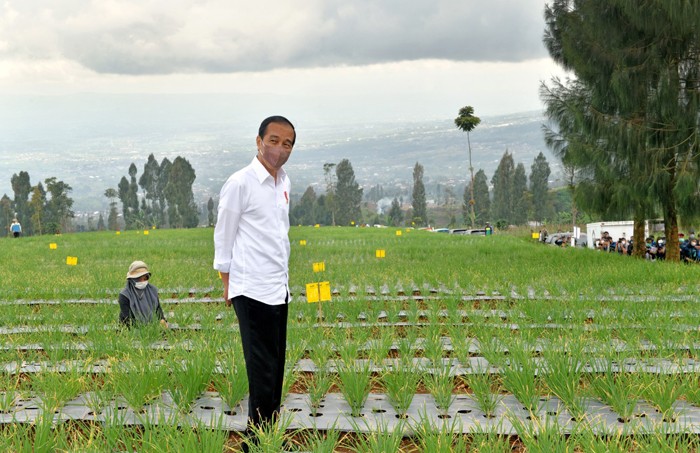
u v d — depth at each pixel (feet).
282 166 14.32
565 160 74.23
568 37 71.20
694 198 64.75
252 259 13.80
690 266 54.08
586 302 33.53
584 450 12.49
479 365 18.54
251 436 13.60
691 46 63.67
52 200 475.31
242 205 13.78
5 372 19.71
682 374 17.83
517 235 166.50
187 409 15.94
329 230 167.32
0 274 52.49
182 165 609.83
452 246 93.04
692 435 13.74
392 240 113.50
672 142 64.75
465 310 32.58
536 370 19.03
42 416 13.71
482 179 573.33
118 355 21.29
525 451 13.32
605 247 95.55
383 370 19.22
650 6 61.11
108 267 60.64
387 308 34.32
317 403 16.60
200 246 95.40
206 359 18.47
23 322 29.53
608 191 73.26
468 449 13.47
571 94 73.26
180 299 38.32
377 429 13.26
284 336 14.47
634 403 14.97
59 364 20.71
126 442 12.60
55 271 55.98
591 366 18.11
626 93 65.00
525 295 35.91
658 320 27.30
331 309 31.76
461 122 254.06
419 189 583.17
